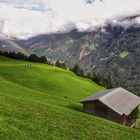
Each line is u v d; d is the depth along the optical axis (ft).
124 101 236.43
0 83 279.90
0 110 146.92
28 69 409.69
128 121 226.58
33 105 179.83
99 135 147.64
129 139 153.48
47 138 125.59
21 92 256.11
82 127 154.92
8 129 121.19
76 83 413.39
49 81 371.97
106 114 217.15
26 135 121.19
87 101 227.61
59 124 149.89
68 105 249.75
